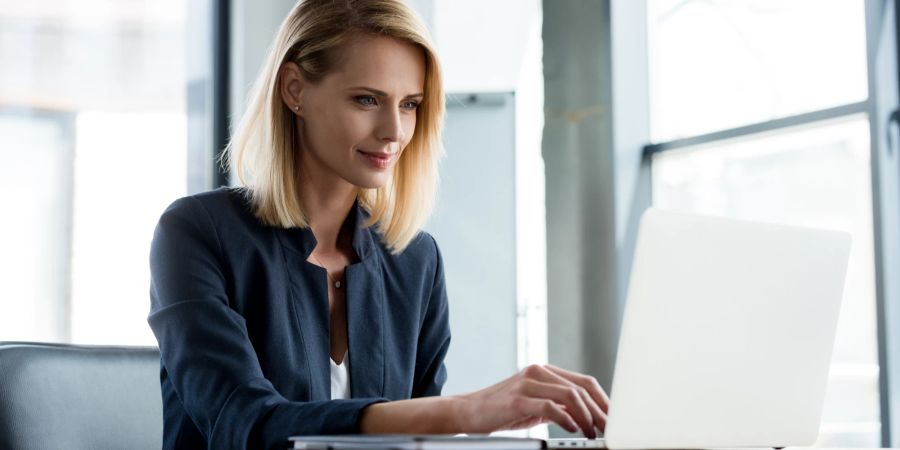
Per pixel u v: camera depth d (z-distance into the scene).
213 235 1.43
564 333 4.10
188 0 4.20
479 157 4.40
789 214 3.49
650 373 1.03
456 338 4.41
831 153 3.33
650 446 1.04
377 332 1.54
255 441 1.17
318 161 1.50
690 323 1.05
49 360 1.47
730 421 1.11
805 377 1.17
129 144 4.05
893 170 3.08
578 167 4.09
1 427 1.39
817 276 1.16
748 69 3.63
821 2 3.34
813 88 3.38
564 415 1.04
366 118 1.41
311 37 1.42
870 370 3.15
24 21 3.94
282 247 1.48
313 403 1.15
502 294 4.39
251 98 1.57
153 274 1.40
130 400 1.55
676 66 3.97
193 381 1.27
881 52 3.10
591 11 4.09
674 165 3.97
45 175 3.91
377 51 1.40
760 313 1.11
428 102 1.49
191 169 4.16
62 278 3.90
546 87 4.14
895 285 3.08
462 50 4.14
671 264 1.02
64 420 1.46
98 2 4.05
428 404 1.08
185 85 4.18
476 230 4.39
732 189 3.72
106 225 3.98
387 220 1.60
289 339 1.45
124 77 4.07
